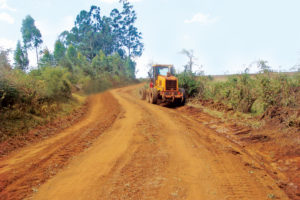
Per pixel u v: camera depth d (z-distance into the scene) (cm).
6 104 1007
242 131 922
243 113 1195
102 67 5128
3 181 491
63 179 502
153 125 1038
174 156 651
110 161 610
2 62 1060
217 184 487
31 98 1140
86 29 9100
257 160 650
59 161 613
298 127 789
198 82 1919
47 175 524
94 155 659
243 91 1249
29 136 853
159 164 589
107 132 938
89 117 1314
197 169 564
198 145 759
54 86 1481
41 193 439
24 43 6109
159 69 1973
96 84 3650
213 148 735
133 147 729
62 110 1340
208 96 1756
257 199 433
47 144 777
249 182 504
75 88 2838
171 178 509
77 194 435
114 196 427
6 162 610
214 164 599
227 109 1327
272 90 1068
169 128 989
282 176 552
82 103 1853
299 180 518
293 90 1011
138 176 516
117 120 1173
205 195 438
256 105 1253
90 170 552
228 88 1459
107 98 2350
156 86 1936
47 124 1037
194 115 1348
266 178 532
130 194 435
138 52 9681
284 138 756
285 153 666
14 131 856
